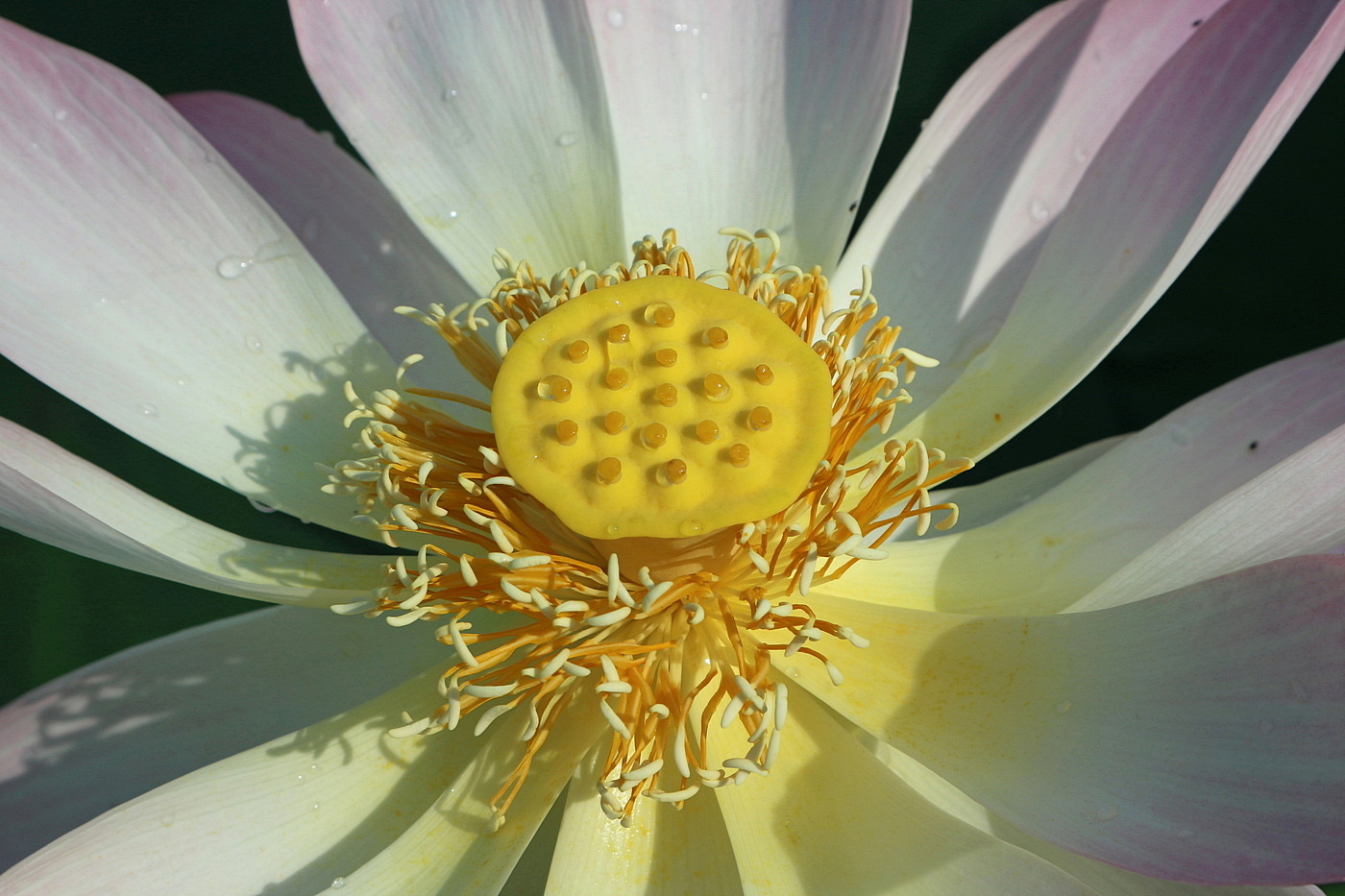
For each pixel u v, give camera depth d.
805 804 0.35
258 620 0.38
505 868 0.35
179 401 0.38
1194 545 0.35
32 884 0.34
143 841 0.35
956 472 0.37
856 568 0.37
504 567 0.36
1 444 0.35
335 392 0.38
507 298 0.38
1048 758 0.35
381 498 0.36
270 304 0.38
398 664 0.37
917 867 0.34
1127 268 0.37
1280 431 0.38
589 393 0.36
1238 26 0.37
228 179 0.38
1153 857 0.34
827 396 0.36
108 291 0.37
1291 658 0.34
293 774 0.36
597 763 0.36
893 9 0.38
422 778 0.36
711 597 0.36
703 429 0.35
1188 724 0.34
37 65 0.37
